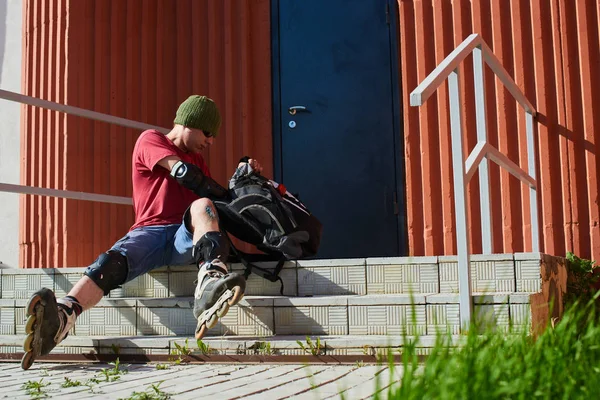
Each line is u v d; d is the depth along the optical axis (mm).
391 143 8469
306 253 6094
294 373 4586
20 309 6098
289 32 8867
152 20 9062
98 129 8547
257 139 8820
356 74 8633
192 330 5664
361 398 3621
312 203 8641
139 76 8914
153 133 6074
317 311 5395
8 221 9992
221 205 5840
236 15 8922
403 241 8336
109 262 5461
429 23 8086
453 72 5105
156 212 5938
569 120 7453
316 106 8727
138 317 5816
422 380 2711
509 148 7691
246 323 5535
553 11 7590
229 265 5910
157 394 3928
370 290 5652
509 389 2676
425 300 5129
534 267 5297
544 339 3416
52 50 8617
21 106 8836
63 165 8367
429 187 7902
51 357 5508
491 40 7836
